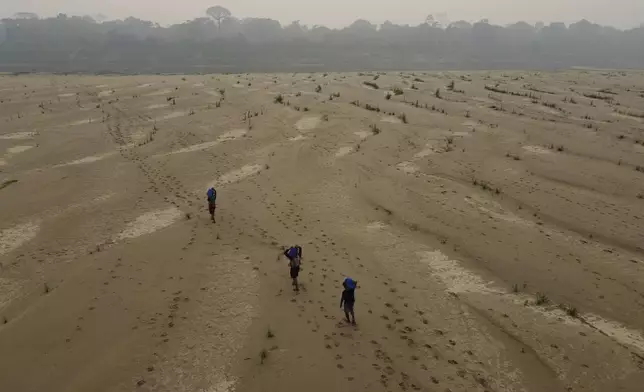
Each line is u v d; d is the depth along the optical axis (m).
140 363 12.22
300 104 44.09
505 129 35.31
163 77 68.19
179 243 18.94
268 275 16.50
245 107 43.22
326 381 11.62
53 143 33.72
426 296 15.60
